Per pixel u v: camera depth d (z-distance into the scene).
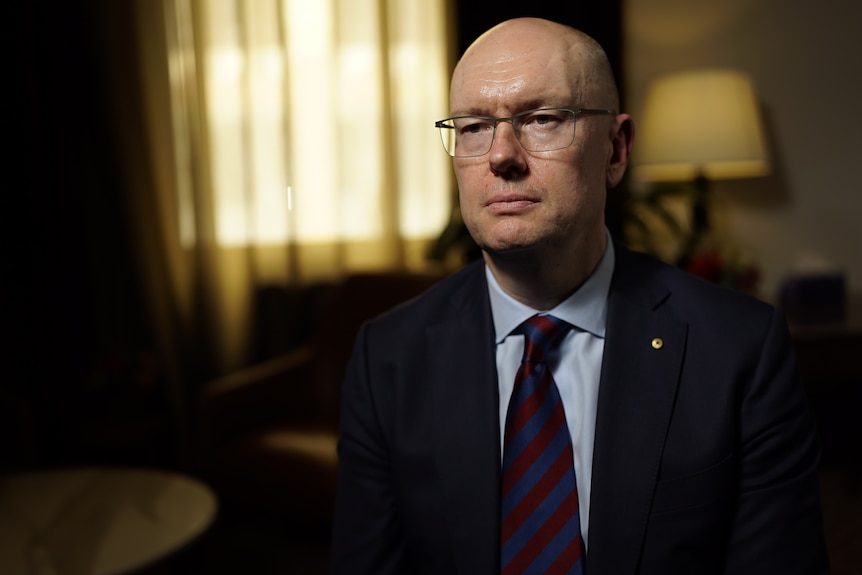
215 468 2.45
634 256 0.95
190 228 3.21
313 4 3.20
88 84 3.00
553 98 0.76
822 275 2.89
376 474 0.94
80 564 1.61
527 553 0.80
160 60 3.10
